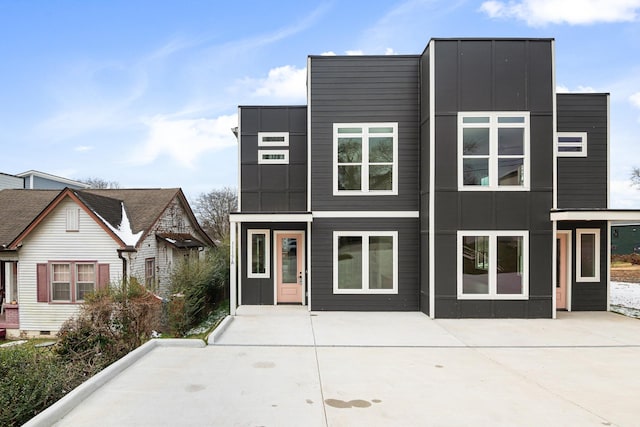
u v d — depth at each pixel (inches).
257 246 442.0
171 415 163.6
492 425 156.9
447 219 358.0
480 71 360.8
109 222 524.7
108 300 337.1
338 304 391.5
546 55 361.1
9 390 167.0
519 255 357.7
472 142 359.6
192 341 270.5
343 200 392.8
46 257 508.1
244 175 446.9
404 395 186.4
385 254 392.2
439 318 355.9
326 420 160.1
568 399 183.2
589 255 406.6
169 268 603.5
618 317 368.2
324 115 395.9
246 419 160.4
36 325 504.4
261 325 332.2
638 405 177.2
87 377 227.5
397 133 394.0
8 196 671.1
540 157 358.3
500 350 263.0
